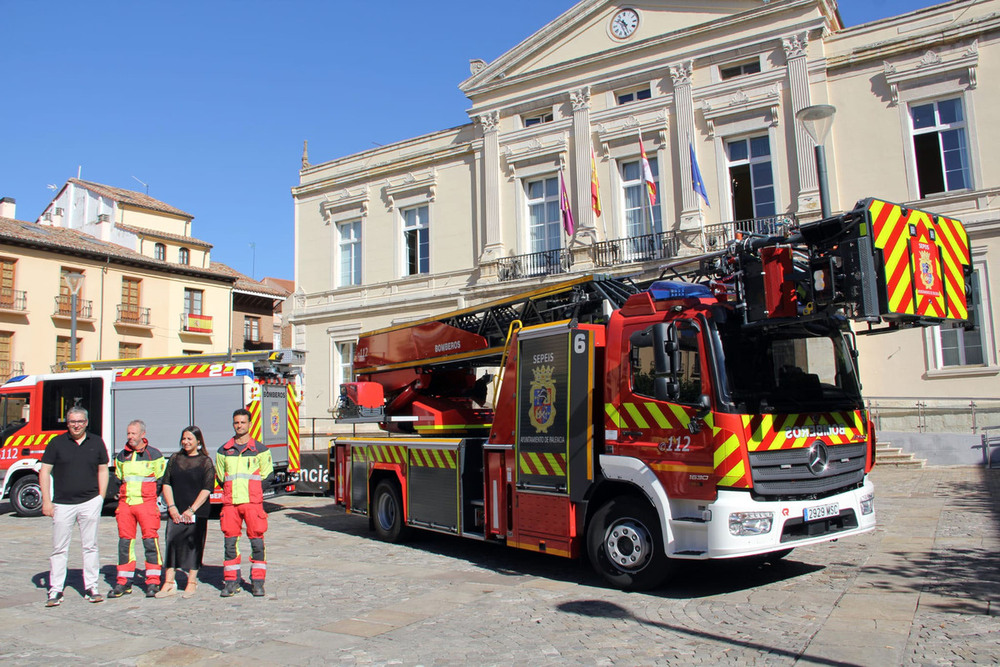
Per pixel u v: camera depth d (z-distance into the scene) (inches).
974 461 650.2
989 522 394.0
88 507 292.4
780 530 264.8
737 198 831.1
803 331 297.9
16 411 612.4
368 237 1093.8
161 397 595.8
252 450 304.3
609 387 302.7
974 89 720.3
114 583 327.9
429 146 1048.8
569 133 927.0
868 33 768.3
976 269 708.0
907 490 530.6
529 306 373.4
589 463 301.3
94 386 598.2
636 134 878.4
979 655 199.9
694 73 849.5
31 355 1379.2
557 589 297.9
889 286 250.2
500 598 284.2
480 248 984.3
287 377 628.1
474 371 465.4
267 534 474.0
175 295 1642.5
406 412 462.0
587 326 314.8
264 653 221.9
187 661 215.8
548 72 934.4
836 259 254.8
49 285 1417.3
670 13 865.5
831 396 297.3
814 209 766.5
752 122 814.5
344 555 393.1
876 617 238.7
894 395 733.3
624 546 294.2
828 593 272.5
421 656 216.5
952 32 727.1
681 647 218.5
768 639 222.1
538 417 329.7
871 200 253.4
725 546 256.2
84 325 1464.1
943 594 263.1
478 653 218.4
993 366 690.2
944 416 705.6
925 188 745.0
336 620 257.4
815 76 784.9
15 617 268.8
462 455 375.6
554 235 944.9
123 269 1546.5
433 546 417.7
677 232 839.1
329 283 1128.2
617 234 887.7
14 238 1352.1
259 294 1900.8
